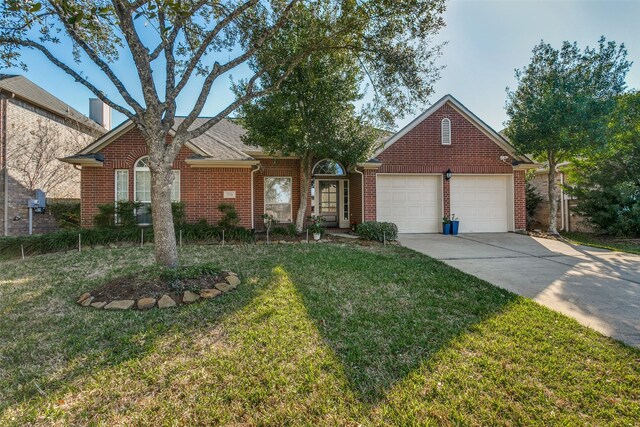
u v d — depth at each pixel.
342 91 8.98
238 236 9.98
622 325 3.85
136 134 10.69
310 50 6.99
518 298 4.75
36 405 2.43
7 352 3.20
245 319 3.92
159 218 5.41
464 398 2.49
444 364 2.96
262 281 5.52
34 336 3.54
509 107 12.15
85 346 3.31
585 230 13.45
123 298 4.48
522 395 2.53
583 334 3.57
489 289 5.21
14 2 4.45
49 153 13.77
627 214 11.45
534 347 3.27
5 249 8.15
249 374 2.80
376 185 12.19
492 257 7.92
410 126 12.15
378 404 2.44
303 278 5.72
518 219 12.51
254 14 7.12
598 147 10.75
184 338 3.46
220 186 11.14
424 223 12.50
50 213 13.37
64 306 4.48
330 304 4.46
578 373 2.81
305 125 8.95
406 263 7.02
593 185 12.45
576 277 6.07
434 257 7.87
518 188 12.56
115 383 2.69
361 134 9.48
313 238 10.46
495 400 2.47
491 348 3.24
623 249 9.36
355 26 6.73
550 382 2.69
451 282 5.57
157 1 4.91
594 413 2.34
